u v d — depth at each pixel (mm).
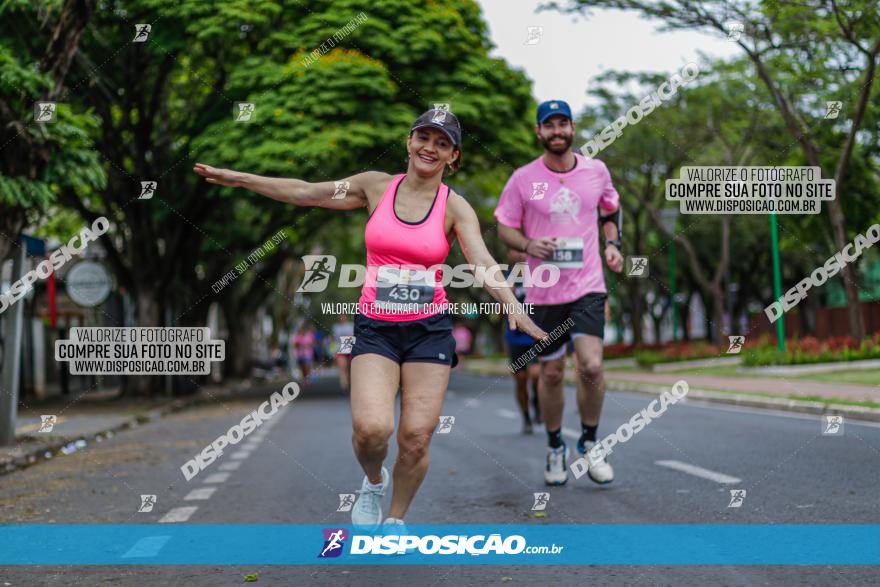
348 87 17344
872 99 18359
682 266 43438
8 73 10195
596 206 6477
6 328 10609
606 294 6559
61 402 21906
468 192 29078
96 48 18703
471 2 18625
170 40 17953
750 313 50875
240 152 17844
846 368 21359
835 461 7590
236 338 34969
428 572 4312
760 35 16156
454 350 4410
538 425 11898
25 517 6156
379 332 4305
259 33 18359
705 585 3957
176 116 22203
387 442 4223
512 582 4102
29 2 13273
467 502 6191
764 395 14953
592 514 5613
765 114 23344
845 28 15547
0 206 10516
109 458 9797
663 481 6809
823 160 20156
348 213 26578
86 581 4312
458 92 18391
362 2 17578
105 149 20000
